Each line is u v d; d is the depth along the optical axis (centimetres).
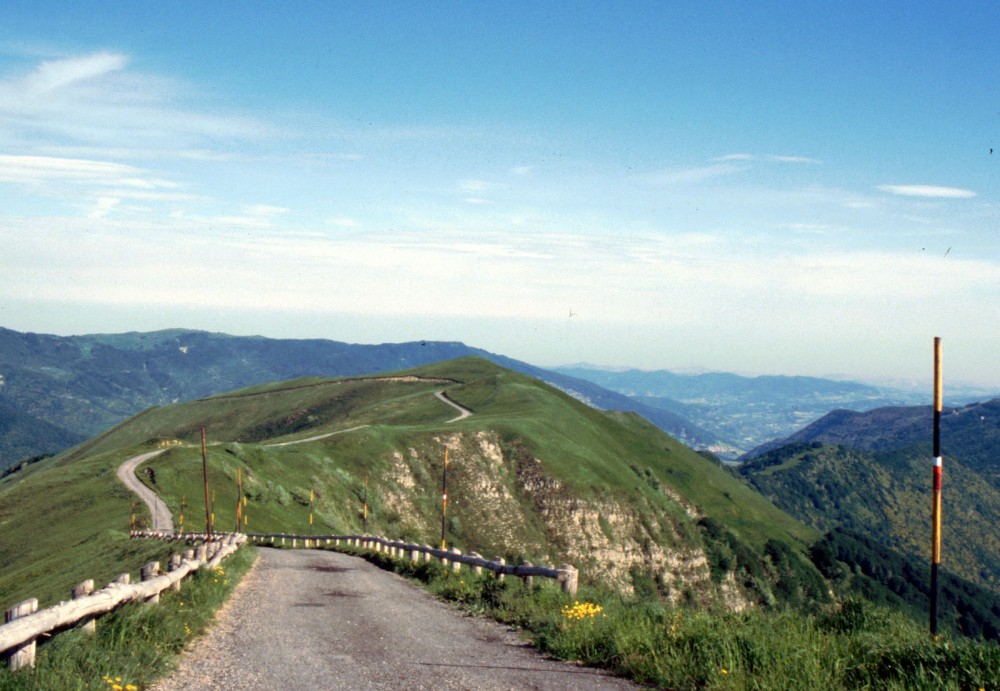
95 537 6694
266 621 1451
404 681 952
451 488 13600
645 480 17888
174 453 10800
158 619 1126
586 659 1086
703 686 885
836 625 1154
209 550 2375
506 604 1590
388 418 19950
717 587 13950
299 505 10388
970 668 791
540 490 14138
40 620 832
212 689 897
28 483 10350
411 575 2591
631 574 13175
